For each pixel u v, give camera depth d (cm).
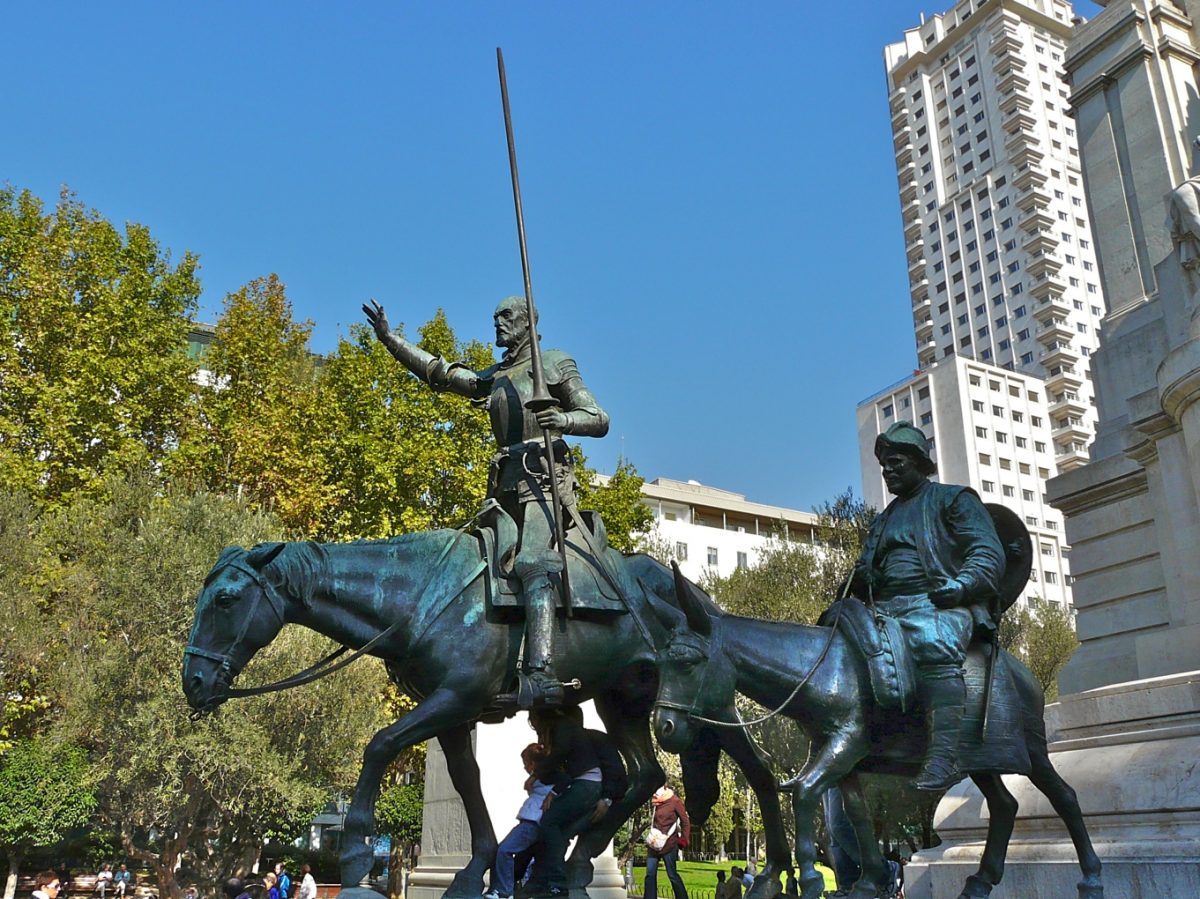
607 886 875
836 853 610
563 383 569
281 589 512
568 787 544
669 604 541
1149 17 1200
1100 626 980
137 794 1794
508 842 556
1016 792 703
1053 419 7562
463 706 500
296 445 2422
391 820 2605
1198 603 790
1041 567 7075
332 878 3119
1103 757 662
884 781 823
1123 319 1113
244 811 1927
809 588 2711
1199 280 841
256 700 1856
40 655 1873
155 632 1820
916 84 9419
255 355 2564
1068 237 8094
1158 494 891
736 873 1202
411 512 2302
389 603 516
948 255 8781
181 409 2433
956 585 504
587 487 2564
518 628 518
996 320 8219
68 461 2239
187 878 2331
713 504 7050
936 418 7369
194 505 1992
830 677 510
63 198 2478
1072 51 1277
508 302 594
